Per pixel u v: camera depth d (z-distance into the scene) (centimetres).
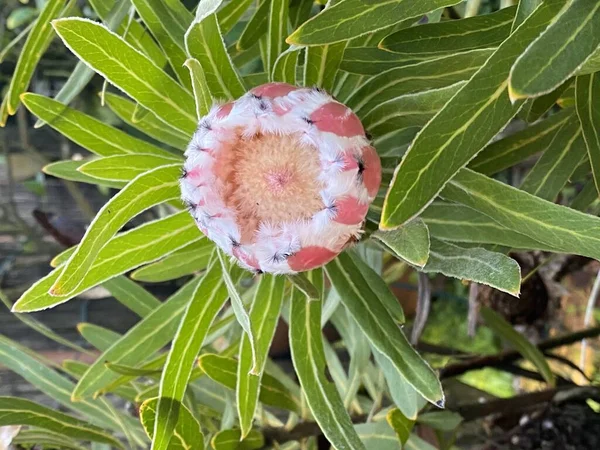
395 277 48
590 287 55
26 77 27
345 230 18
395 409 28
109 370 29
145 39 28
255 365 18
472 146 16
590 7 13
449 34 20
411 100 19
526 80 13
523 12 17
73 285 19
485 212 19
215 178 18
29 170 73
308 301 24
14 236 70
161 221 23
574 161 23
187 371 24
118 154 27
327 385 24
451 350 49
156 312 29
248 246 18
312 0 26
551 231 18
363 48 21
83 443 40
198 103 19
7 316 66
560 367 60
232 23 27
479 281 18
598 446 35
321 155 17
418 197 15
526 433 37
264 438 33
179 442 26
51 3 25
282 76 21
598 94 20
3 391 59
